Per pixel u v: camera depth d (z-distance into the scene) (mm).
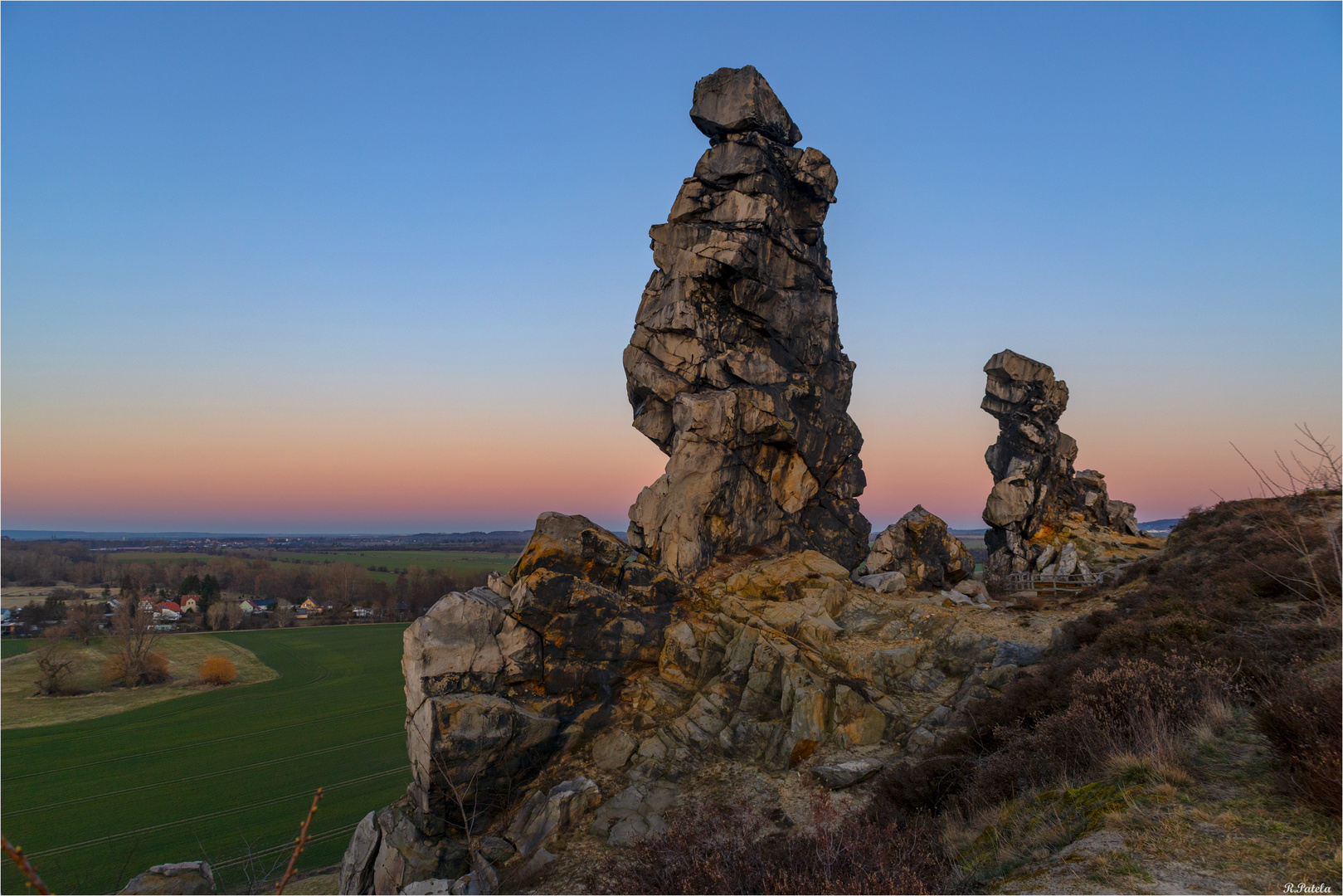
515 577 22266
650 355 29734
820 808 13445
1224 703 10602
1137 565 30188
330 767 44062
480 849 16719
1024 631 23281
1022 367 40438
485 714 18000
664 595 23531
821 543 30516
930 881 8758
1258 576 16750
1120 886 6793
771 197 29266
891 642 23281
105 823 35531
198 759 45781
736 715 19969
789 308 30406
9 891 29422
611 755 19078
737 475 27656
